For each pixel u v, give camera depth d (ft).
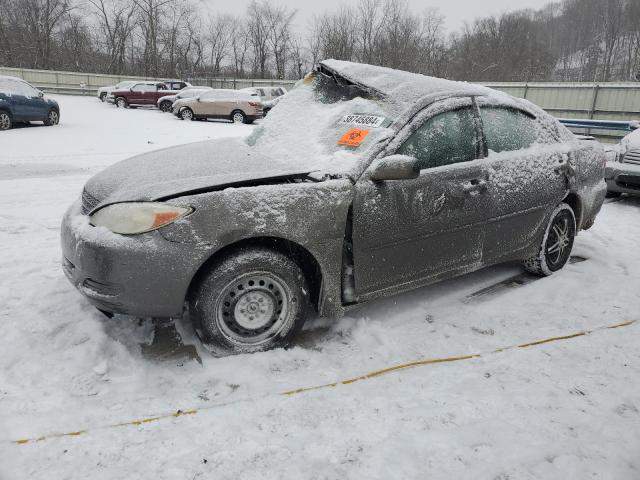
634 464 6.90
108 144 39.78
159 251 8.27
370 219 9.57
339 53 149.89
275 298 9.29
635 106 59.06
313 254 9.20
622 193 25.00
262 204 8.75
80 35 153.79
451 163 10.75
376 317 11.03
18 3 145.79
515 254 12.41
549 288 12.71
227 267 8.72
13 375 8.51
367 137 10.09
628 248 16.46
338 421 7.63
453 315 11.27
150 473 6.54
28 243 15.26
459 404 8.09
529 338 10.32
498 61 162.81
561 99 64.54
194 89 82.07
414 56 149.79
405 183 9.93
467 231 11.09
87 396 8.07
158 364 9.04
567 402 8.21
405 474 6.61
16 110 46.39
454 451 7.04
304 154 10.57
